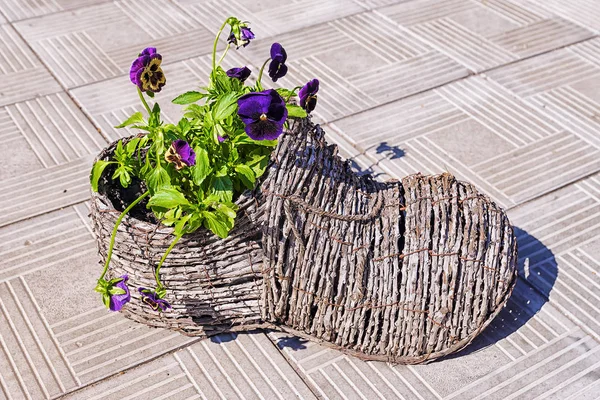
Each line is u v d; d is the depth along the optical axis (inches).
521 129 57.8
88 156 55.4
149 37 66.3
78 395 43.2
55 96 60.2
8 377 43.8
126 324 45.9
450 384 43.8
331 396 43.3
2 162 54.9
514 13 70.6
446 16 69.7
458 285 42.9
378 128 57.5
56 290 47.4
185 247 42.2
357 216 42.8
